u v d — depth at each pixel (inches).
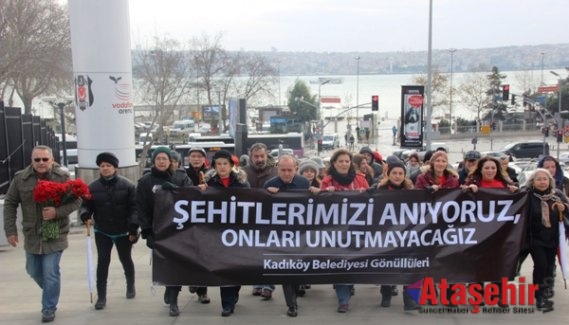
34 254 254.5
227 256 256.1
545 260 261.4
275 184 266.7
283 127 3186.5
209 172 295.3
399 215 260.2
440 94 3927.2
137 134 3058.6
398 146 2913.4
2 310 278.4
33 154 251.6
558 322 247.6
